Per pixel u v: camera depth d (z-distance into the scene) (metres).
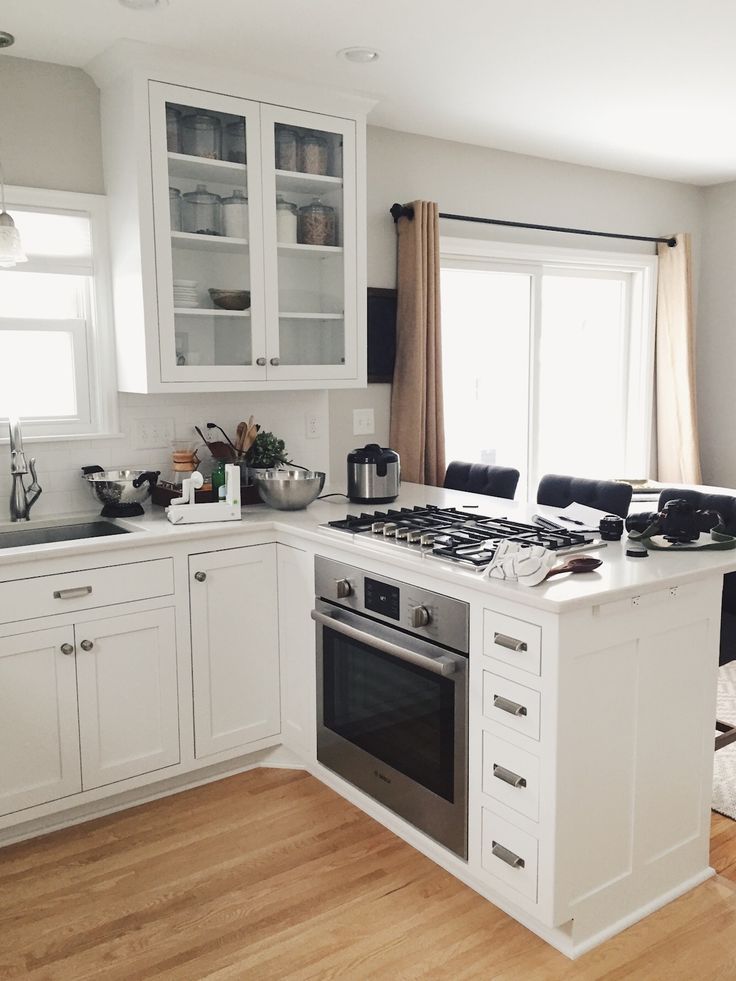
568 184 4.47
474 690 2.16
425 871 2.39
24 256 2.52
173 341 2.94
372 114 3.57
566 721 1.94
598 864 2.08
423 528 2.61
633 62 2.97
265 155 3.06
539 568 1.97
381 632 2.47
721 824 2.61
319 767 2.90
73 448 3.09
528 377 4.56
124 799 2.78
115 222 3.02
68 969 2.02
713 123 3.73
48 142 2.95
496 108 3.49
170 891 2.31
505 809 2.11
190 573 2.78
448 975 1.98
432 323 3.87
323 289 3.29
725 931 2.13
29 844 2.56
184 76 2.86
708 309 5.14
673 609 2.13
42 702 2.53
